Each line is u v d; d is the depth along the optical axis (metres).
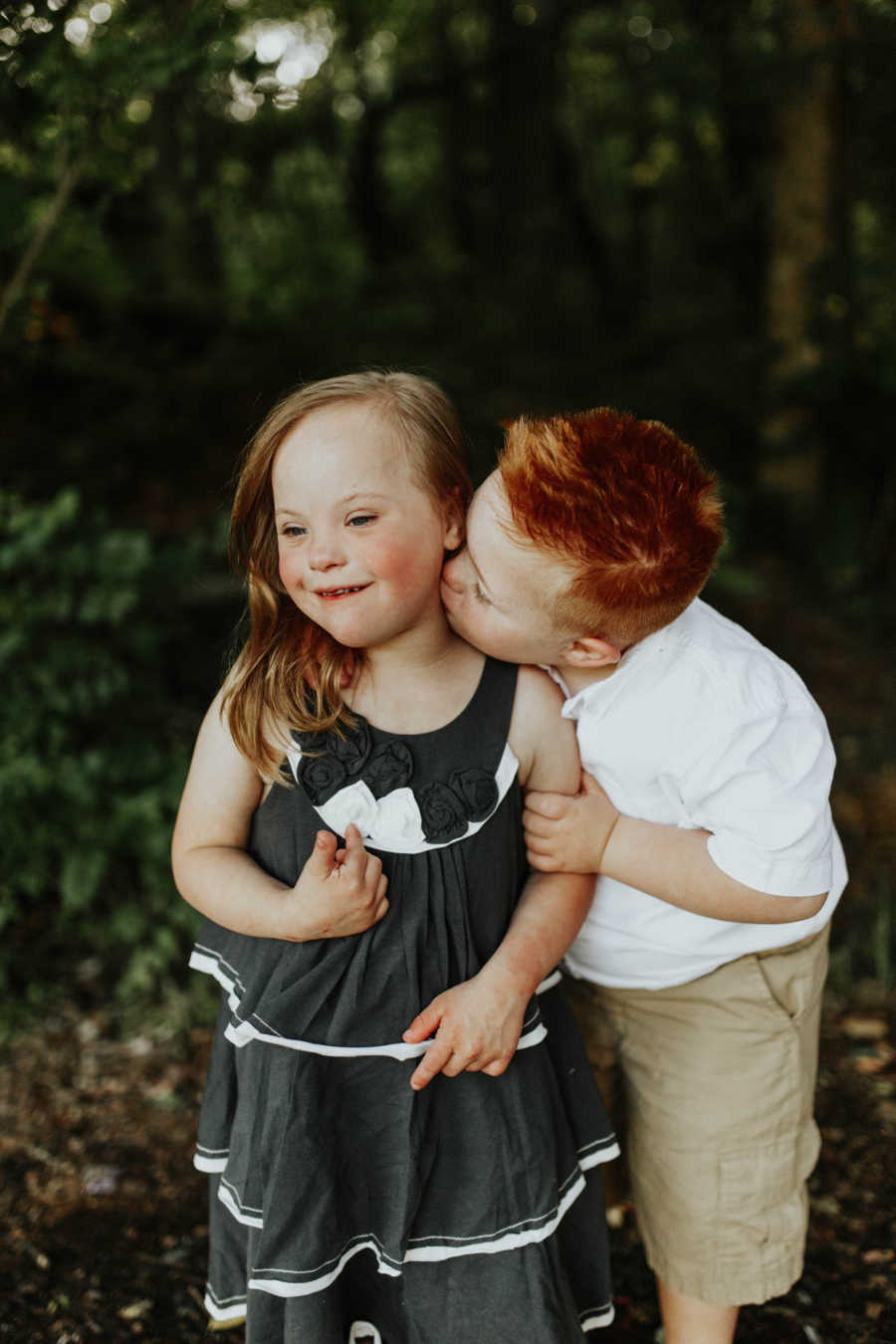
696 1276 1.59
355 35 12.04
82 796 2.89
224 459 6.20
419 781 1.29
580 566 1.22
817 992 1.58
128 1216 2.16
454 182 13.48
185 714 3.38
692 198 10.38
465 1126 1.32
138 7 2.52
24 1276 1.98
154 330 7.67
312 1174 1.27
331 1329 1.30
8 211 2.73
